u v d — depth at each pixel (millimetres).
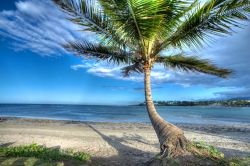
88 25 5812
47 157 5141
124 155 7070
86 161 5594
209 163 4641
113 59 7602
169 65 8078
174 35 6023
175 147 5160
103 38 6172
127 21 4867
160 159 5023
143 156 6953
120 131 13016
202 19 5148
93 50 7477
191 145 5293
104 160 6316
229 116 40031
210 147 5555
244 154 7512
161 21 5098
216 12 4922
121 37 5418
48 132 11875
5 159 4102
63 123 18062
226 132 13750
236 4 4656
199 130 14695
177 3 4895
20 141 9289
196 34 5656
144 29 5082
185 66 8047
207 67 7863
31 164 3873
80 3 5219
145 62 6605
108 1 4551
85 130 13133
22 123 17234
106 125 16812
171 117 37812
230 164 4559
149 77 6570
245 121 27609
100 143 9109
